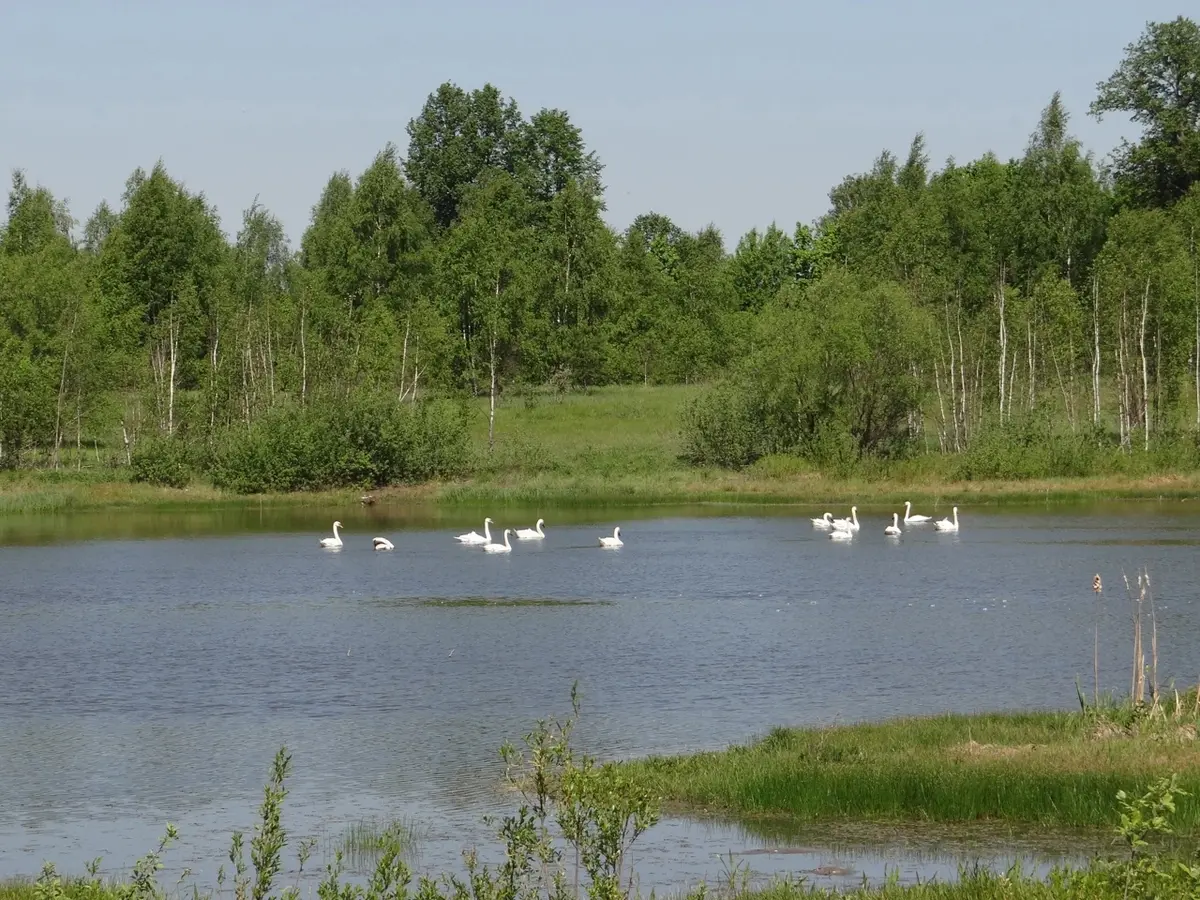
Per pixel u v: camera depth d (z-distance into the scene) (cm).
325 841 3177
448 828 3250
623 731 4116
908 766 3344
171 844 3188
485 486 12750
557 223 19175
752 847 2991
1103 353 14925
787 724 4150
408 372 15875
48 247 17488
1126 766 3256
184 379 16838
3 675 5097
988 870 2708
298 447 12794
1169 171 17988
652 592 7075
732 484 12675
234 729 4247
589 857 2166
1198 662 4988
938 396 14212
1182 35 17875
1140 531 9381
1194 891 2041
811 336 13375
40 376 13775
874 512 11175
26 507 11819
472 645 5578
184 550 9188
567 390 17725
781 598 6775
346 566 8325
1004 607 6347
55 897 2255
